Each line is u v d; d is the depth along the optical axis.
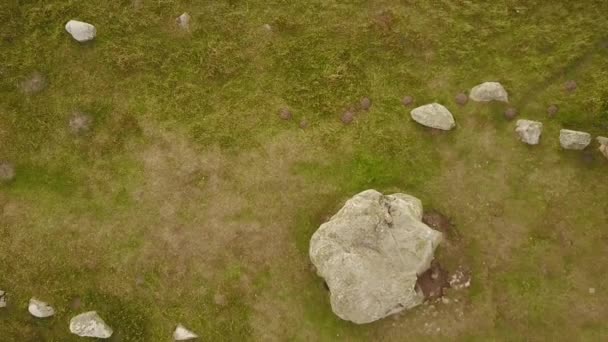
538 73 17.30
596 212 16.22
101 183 17.66
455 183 16.78
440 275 16.20
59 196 17.67
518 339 15.70
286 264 16.72
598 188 16.38
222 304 16.62
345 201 16.89
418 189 16.88
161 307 16.81
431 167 16.95
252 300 16.62
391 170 17.02
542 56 17.47
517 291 15.92
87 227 17.42
